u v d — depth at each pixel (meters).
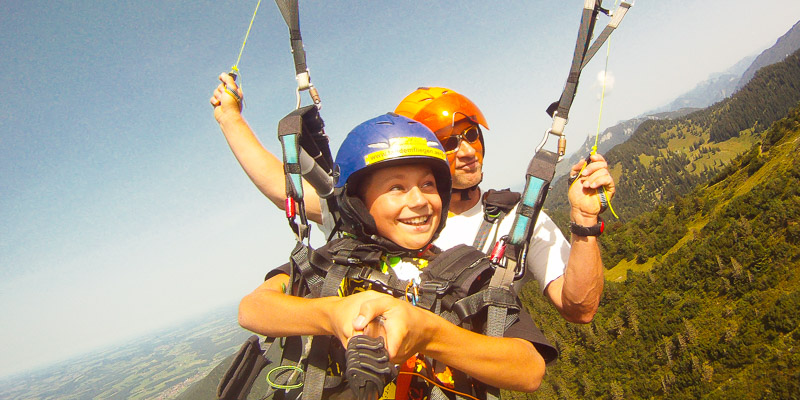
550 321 148.38
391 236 1.82
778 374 81.50
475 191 2.91
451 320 1.70
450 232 2.74
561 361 134.25
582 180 2.00
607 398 107.94
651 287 133.12
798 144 134.50
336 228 2.17
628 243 173.75
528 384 1.55
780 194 118.56
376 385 0.89
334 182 1.94
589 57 1.96
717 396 87.56
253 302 1.77
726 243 118.19
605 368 118.81
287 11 2.16
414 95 3.04
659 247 155.50
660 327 114.62
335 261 1.79
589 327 136.12
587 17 1.93
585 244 2.03
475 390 1.76
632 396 105.88
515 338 1.67
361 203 1.83
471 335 1.39
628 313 126.12
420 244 1.83
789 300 89.50
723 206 147.62
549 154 1.90
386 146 1.73
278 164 2.73
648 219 184.00
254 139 2.82
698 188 185.75
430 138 1.82
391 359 1.00
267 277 2.21
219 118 2.86
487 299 1.70
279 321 1.56
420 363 1.73
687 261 128.38
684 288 122.75
